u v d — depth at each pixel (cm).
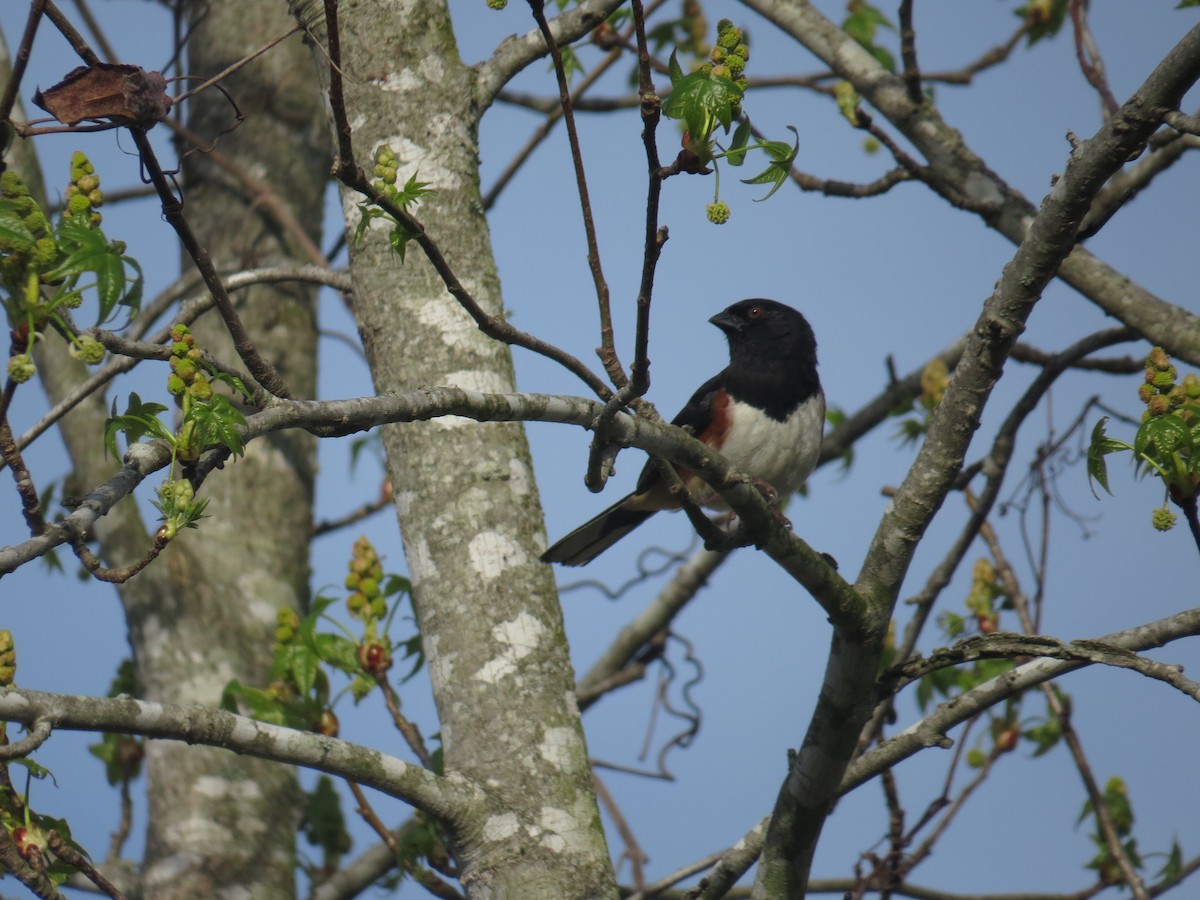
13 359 508
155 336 864
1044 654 666
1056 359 1083
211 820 1105
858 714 697
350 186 577
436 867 923
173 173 552
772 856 740
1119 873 1020
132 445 550
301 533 1291
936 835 949
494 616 840
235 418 544
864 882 933
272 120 1422
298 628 934
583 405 652
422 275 911
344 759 722
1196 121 600
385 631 926
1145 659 645
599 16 997
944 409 682
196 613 1193
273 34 1445
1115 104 1058
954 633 1058
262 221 1387
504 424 902
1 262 509
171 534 545
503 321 611
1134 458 623
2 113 509
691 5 1282
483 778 793
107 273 506
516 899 759
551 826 780
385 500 1348
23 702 596
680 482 671
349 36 964
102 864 1098
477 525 862
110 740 1154
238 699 952
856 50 1155
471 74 976
